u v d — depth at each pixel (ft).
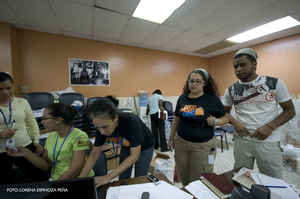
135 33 8.89
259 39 9.75
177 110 4.19
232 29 8.34
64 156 3.05
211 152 3.53
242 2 5.88
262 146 3.27
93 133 7.66
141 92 11.25
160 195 2.10
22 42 8.09
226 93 4.13
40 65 8.56
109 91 10.57
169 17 7.02
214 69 14.21
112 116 2.40
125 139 3.13
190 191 2.23
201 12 6.58
